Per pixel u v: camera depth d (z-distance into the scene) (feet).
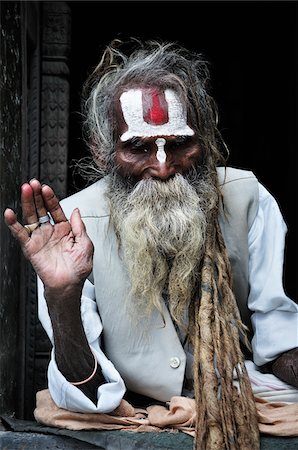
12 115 10.47
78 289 7.88
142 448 8.11
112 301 8.70
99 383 8.41
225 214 8.97
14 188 10.47
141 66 8.83
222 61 19.63
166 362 8.70
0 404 9.58
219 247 8.71
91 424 8.52
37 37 13.57
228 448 8.00
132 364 8.73
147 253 8.43
